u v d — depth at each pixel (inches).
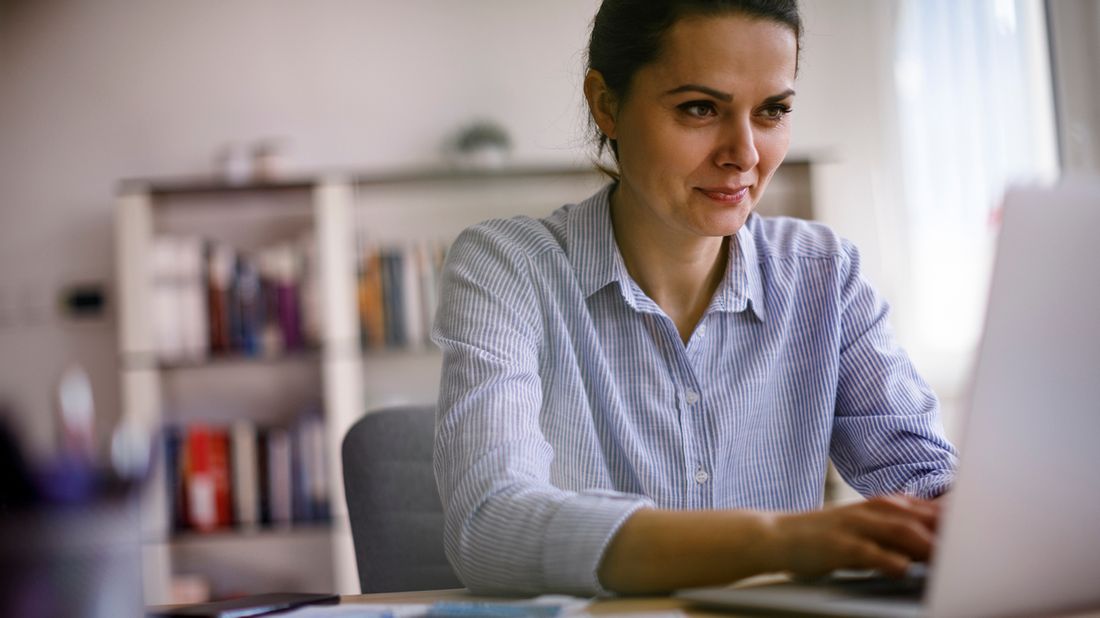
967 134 140.9
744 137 45.6
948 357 141.1
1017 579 27.0
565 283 51.5
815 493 54.1
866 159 146.6
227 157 151.1
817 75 147.4
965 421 26.0
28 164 152.2
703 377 52.3
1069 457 27.1
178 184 140.0
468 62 151.1
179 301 140.2
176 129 152.2
